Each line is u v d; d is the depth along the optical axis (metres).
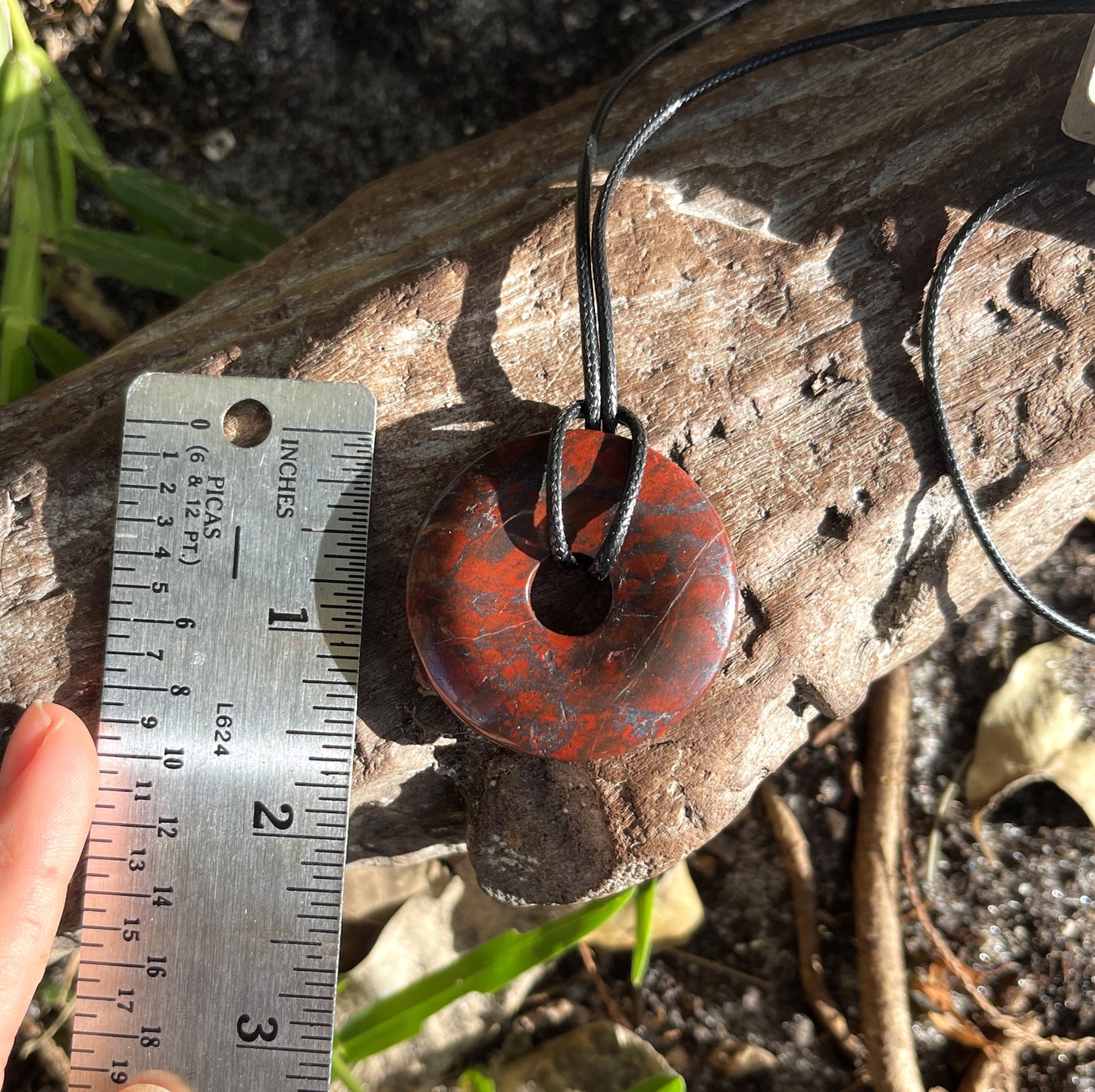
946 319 0.16
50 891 0.15
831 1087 0.19
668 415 0.16
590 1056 0.19
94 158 0.21
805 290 0.16
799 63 0.18
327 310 0.16
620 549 0.14
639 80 0.19
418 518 0.16
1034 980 0.19
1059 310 0.16
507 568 0.15
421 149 0.23
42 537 0.16
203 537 0.15
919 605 0.16
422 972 0.19
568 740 0.14
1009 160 0.16
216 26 0.22
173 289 0.21
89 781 0.15
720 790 0.16
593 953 0.20
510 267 0.16
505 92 0.23
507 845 0.16
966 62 0.17
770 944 0.20
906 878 0.20
